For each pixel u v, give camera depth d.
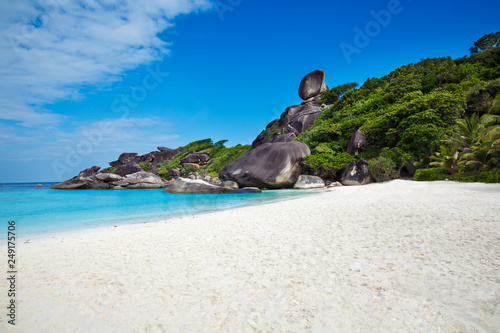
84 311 2.87
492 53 35.41
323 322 2.42
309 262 3.97
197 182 23.16
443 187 13.48
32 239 6.80
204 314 2.68
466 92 25.89
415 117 22.73
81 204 15.66
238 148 60.44
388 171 22.83
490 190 11.27
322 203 10.74
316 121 41.19
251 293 3.08
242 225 7.15
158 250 5.09
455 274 3.22
